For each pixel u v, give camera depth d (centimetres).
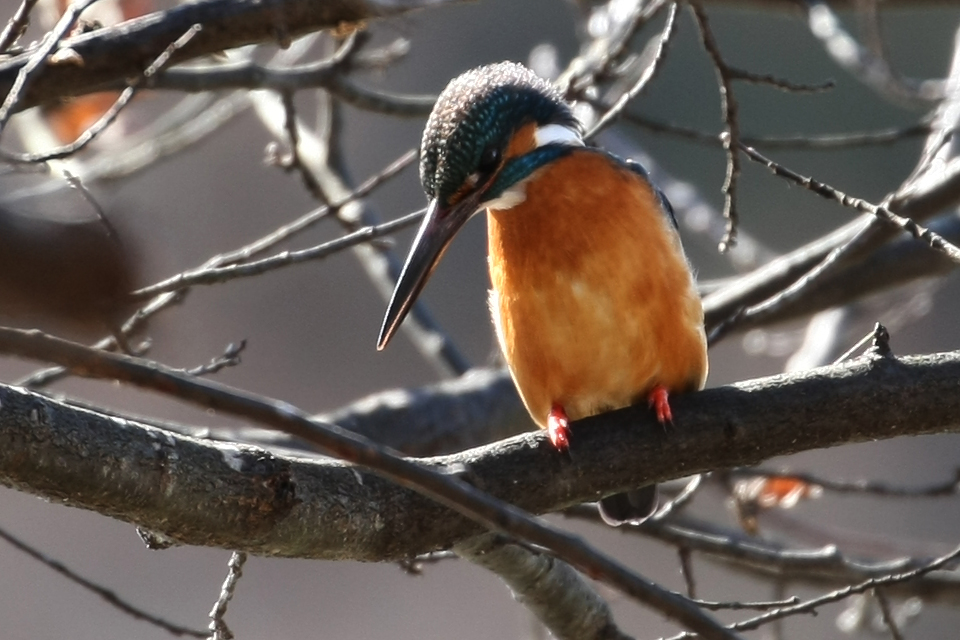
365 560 597
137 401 2098
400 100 984
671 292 748
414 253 727
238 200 2392
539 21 2570
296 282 2425
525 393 798
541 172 748
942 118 972
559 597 748
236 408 336
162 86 870
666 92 2433
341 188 1180
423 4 762
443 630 2122
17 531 2083
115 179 1199
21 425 502
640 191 761
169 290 675
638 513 820
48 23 984
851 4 1247
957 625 2123
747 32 2442
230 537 554
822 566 883
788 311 1155
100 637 2014
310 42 1316
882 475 2261
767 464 1748
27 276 181
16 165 655
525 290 754
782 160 2434
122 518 538
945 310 2381
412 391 1101
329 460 590
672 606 377
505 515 371
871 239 902
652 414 671
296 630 2092
